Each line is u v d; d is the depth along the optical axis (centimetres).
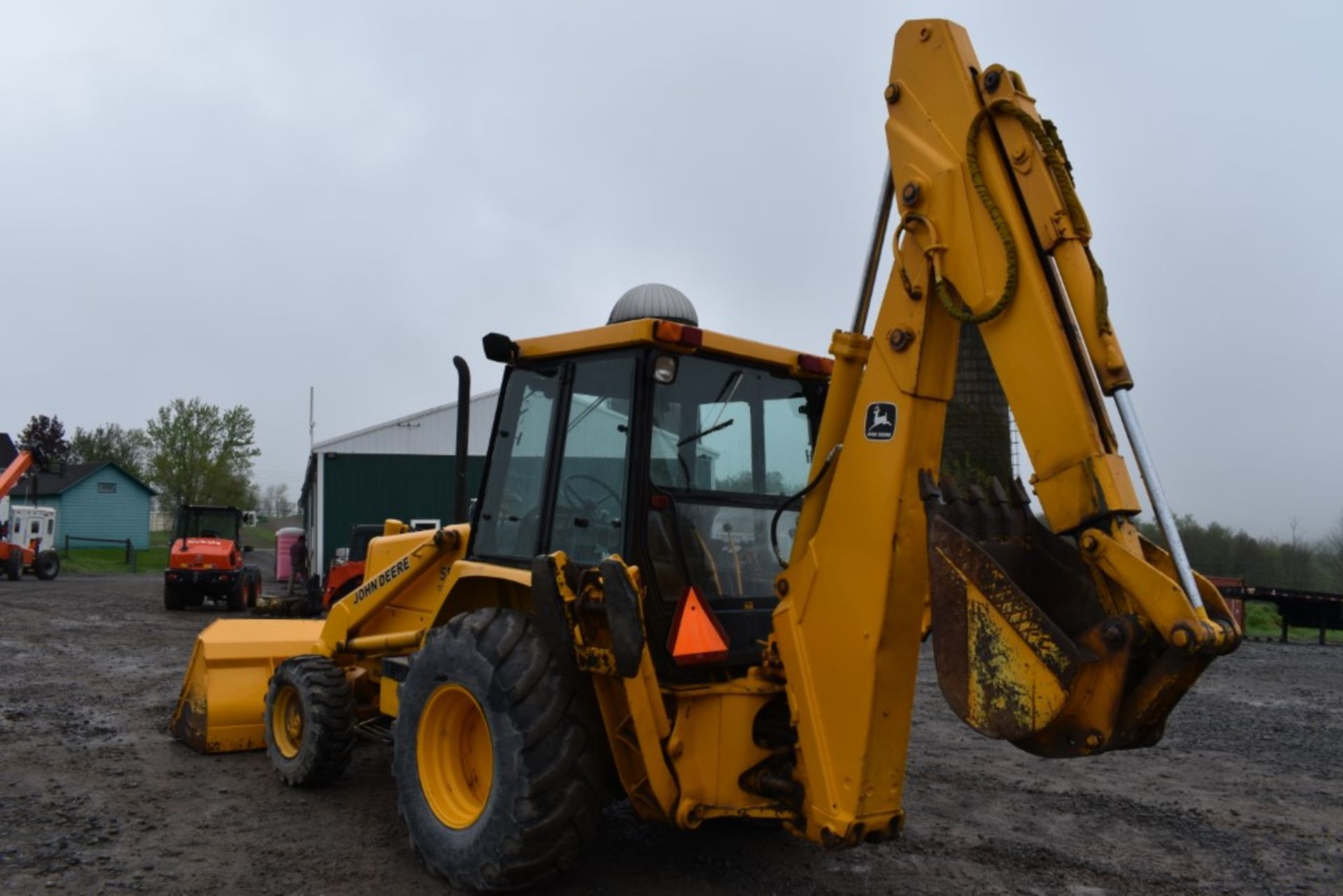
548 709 390
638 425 405
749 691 387
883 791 353
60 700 841
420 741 436
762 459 464
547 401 459
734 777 382
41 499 4994
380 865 451
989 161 326
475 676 405
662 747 382
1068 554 334
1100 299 298
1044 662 293
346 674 589
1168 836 526
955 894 431
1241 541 2430
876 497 349
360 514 2397
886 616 345
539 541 441
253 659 661
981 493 346
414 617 550
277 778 591
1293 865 484
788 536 473
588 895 413
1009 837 517
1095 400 307
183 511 2030
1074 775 655
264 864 450
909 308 346
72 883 421
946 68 341
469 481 2506
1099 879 457
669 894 416
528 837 383
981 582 310
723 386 450
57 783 577
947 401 353
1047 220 310
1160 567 306
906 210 346
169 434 5053
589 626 395
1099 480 296
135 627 1521
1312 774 670
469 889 410
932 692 977
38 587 2625
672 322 407
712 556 431
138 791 561
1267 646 1542
